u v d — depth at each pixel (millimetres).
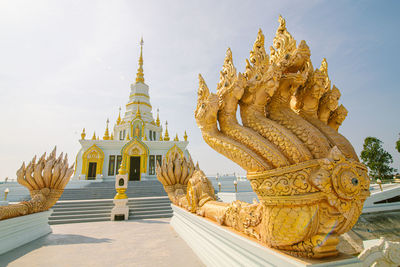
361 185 2623
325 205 2602
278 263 2732
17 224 6754
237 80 3566
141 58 48781
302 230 2621
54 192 8445
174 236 7785
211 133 3869
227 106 3729
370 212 10883
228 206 4465
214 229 4535
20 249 6250
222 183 25219
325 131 3160
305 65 3383
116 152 34281
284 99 3471
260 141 3223
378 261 3945
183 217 7680
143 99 44000
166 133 43250
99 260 5250
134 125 36938
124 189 13594
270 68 3330
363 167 2738
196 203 6277
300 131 3041
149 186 24375
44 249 6234
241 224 3793
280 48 3654
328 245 2604
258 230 3359
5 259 5395
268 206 3035
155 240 7203
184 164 10227
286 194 2781
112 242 7004
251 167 3207
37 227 7938
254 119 3451
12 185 22656
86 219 12695
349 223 2619
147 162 33594
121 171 13812
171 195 9734
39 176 8219
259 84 3416
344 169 2539
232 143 3471
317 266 2387
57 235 8250
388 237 8133
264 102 3498
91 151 33281
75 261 5203
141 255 5590
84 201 15781
